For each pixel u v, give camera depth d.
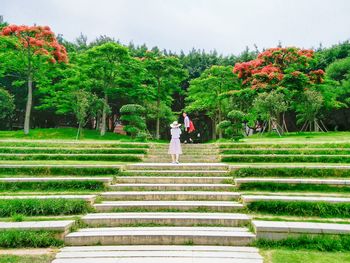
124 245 6.55
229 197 9.07
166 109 36.97
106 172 11.55
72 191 9.84
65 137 31.69
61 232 6.62
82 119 30.33
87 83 34.16
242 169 11.31
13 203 8.07
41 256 5.84
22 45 29.77
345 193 9.33
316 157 13.84
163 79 36.81
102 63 32.72
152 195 9.19
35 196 8.88
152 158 15.01
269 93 28.11
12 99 32.72
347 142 16.66
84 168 11.60
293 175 11.03
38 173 11.59
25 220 7.38
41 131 33.91
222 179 10.59
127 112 22.97
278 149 15.65
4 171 11.65
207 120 44.84
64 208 8.04
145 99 36.38
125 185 10.09
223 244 6.53
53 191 9.86
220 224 7.42
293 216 7.78
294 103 31.52
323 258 5.69
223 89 35.34
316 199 8.04
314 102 29.11
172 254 5.94
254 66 32.78
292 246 6.31
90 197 8.54
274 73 29.44
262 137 26.69
